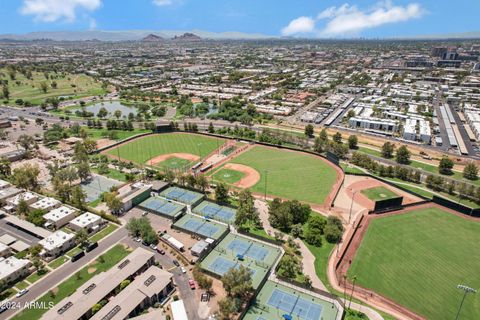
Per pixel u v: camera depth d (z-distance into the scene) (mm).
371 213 155375
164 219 149125
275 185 184000
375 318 96500
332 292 106625
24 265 112125
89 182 185750
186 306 98250
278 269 116500
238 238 134750
